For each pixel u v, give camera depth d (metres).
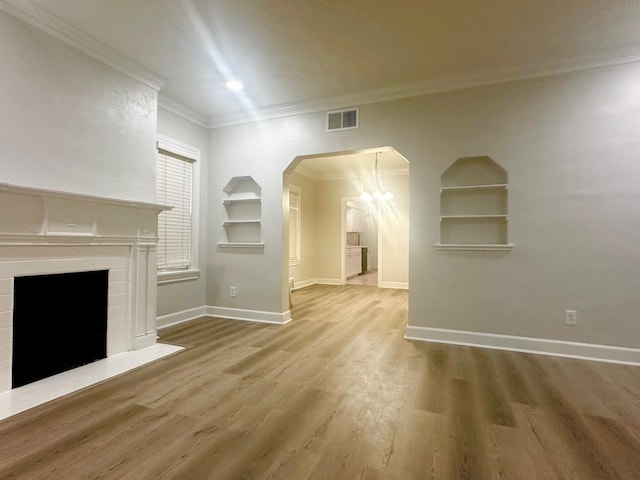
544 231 3.06
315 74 3.23
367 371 2.60
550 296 3.04
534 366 2.72
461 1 2.23
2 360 2.16
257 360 2.83
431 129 3.43
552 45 2.74
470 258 3.30
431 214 3.44
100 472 1.44
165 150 3.85
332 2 2.24
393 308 5.07
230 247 4.38
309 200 7.87
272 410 1.99
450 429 1.79
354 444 1.65
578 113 2.96
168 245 3.96
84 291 2.66
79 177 2.62
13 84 2.24
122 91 2.97
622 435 1.74
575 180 2.97
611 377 2.50
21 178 2.27
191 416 1.91
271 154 4.16
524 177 3.12
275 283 4.15
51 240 2.37
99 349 2.78
